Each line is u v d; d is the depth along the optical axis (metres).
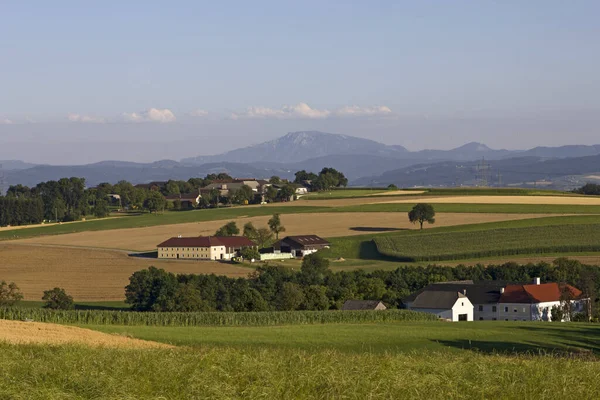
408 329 74.81
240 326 81.25
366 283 133.25
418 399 29.31
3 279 165.75
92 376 32.31
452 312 122.31
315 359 36.12
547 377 32.88
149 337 65.00
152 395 29.89
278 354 38.75
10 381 31.75
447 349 60.12
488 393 30.59
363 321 93.75
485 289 130.00
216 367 33.44
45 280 164.25
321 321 92.38
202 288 133.12
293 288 123.25
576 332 74.31
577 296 125.81
